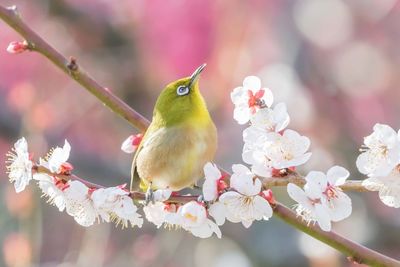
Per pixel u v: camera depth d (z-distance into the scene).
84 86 6.77
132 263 14.52
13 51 6.51
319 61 15.25
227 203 5.69
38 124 12.98
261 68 14.95
